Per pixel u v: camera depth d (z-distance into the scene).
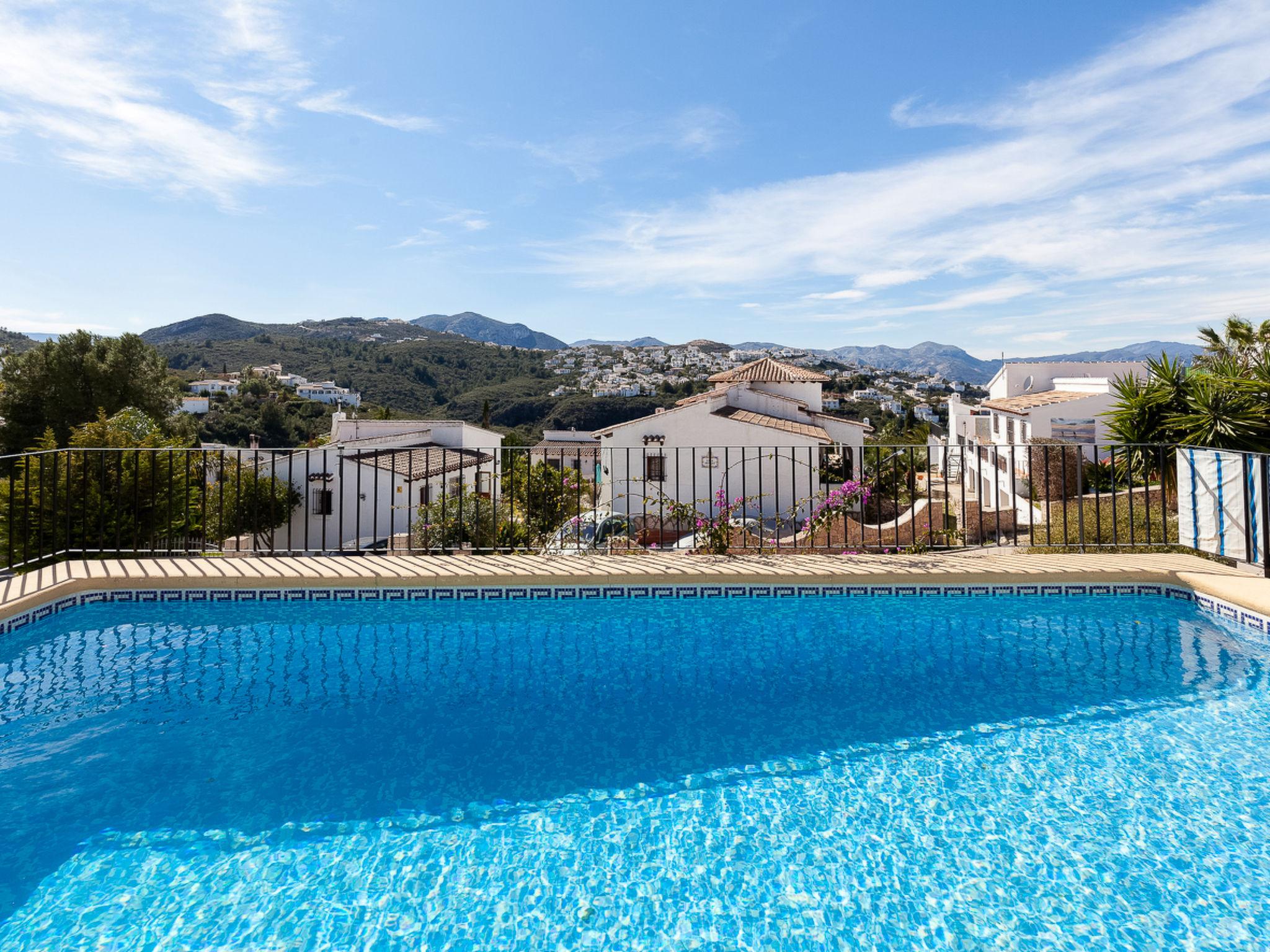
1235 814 2.89
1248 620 5.20
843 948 2.19
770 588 6.11
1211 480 6.32
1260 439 9.98
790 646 5.12
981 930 2.27
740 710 4.08
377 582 6.02
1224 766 3.29
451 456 27.89
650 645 5.17
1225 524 6.16
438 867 2.62
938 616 5.70
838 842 2.77
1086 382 24.81
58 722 3.87
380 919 2.33
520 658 4.94
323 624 5.61
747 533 7.63
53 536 6.47
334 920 2.33
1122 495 11.57
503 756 3.53
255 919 2.32
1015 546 7.46
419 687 4.43
